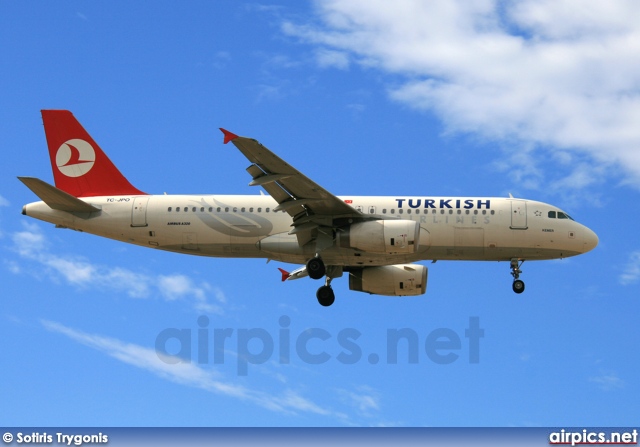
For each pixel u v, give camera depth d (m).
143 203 56.03
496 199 55.97
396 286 57.69
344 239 52.53
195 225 55.34
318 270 53.81
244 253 55.84
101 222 55.88
